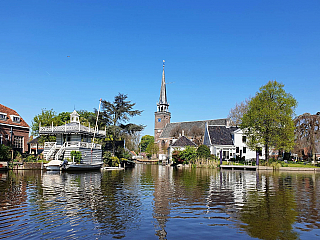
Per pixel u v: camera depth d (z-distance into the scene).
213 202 15.83
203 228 10.87
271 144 53.25
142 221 11.69
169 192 19.42
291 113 52.53
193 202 15.75
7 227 10.67
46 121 61.53
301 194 19.25
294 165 52.34
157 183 25.08
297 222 11.77
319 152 62.50
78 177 29.77
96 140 54.03
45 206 14.21
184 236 9.94
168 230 10.58
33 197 16.69
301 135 60.09
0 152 39.50
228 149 66.06
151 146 116.94
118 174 35.88
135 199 16.44
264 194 19.06
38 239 9.44
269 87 53.75
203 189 21.20
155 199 16.52
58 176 30.47
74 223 11.27
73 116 46.88
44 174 32.78
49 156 42.16
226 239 9.69
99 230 10.45
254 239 9.72
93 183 24.27
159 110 127.69
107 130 57.56
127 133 61.72
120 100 60.69
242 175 35.72
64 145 41.91
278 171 45.91
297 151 61.16
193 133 105.00
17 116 52.66
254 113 53.59
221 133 68.94
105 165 52.19
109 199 16.31
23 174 32.25
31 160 43.22
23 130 53.53
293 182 27.44
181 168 54.16
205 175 35.25
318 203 15.87
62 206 14.23
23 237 9.60
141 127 60.34
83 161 42.34
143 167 60.44
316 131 58.62
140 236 9.88
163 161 83.06
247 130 60.47
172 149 75.25
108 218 12.07
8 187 20.91
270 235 10.12
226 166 50.22
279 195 18.70
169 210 13.68
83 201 15.61
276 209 14.18
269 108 52.56
